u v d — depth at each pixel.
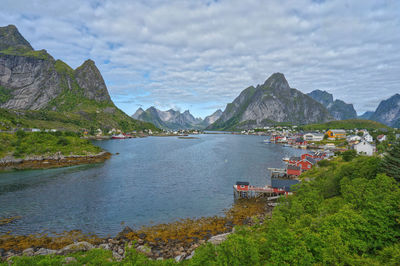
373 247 20.41
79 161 101.06
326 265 17.95
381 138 147.50
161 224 42.53
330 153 120.62
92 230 39.97
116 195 58.41
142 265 23.70
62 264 25.61
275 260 18.53
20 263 25.17
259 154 133.12
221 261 18.94
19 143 103.44
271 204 52.16
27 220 43.34
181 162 106.12
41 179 72.88
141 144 197.88
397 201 21.98
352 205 26.33
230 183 70.31
